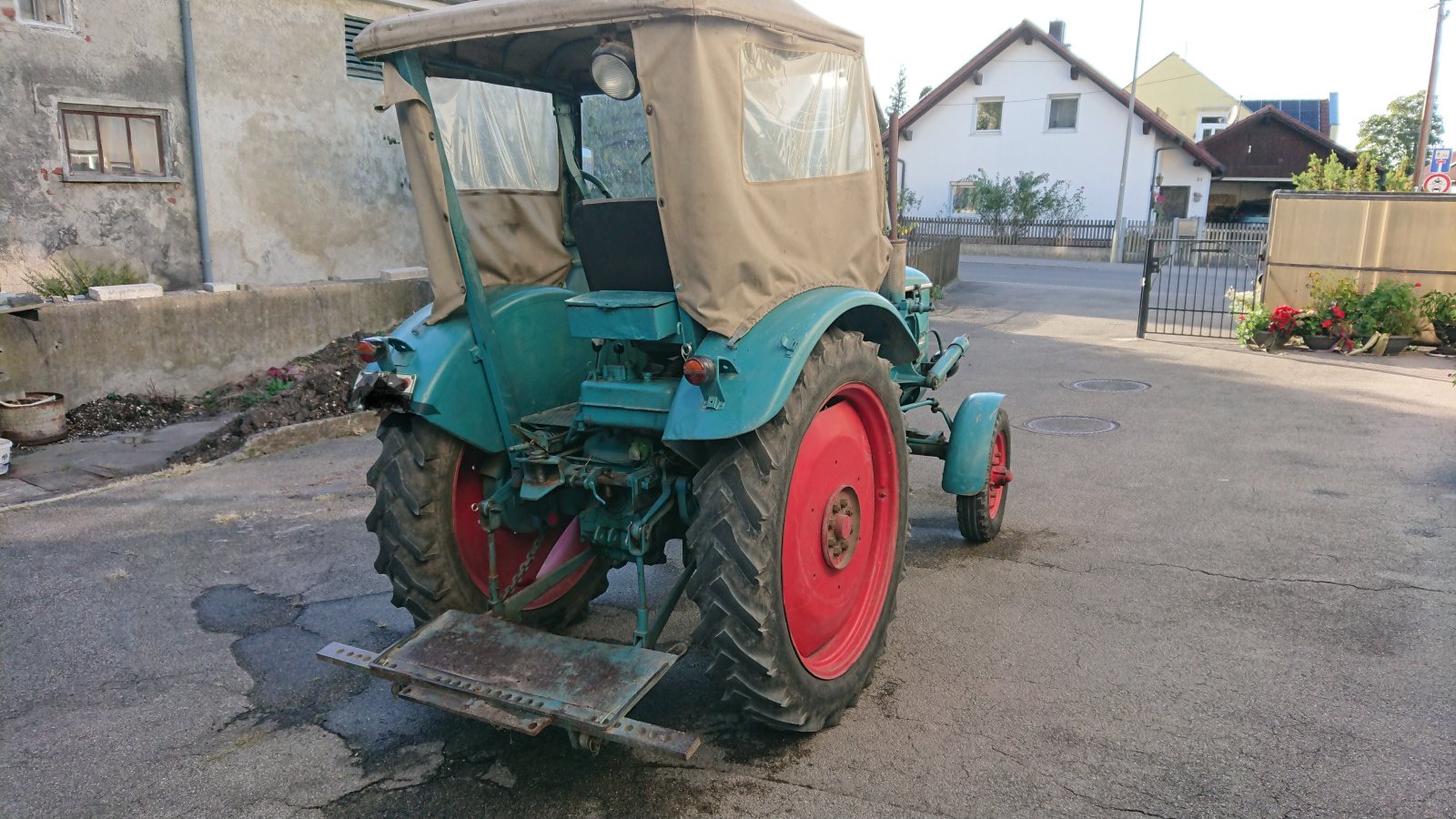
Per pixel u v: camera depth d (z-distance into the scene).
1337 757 2.97
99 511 5.77
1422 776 2.86
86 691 3.64
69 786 3.01
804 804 2.82
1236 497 5.70
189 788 3.00
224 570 4.84
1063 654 3.75
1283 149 36.34
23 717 3.45
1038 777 2.92
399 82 3.02
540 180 3.78
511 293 3.53
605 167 3.80
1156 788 2.84
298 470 6.64
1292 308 11.34
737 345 2.81
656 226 2.93
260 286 9.09
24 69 7.79
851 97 3.44
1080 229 30.97
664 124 2.65
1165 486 5.97
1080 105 31.20
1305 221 11.13
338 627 4.20
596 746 2.72
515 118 3.65
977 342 12.05
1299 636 3.84
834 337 3.17
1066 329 13.27
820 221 3.24
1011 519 5.44
